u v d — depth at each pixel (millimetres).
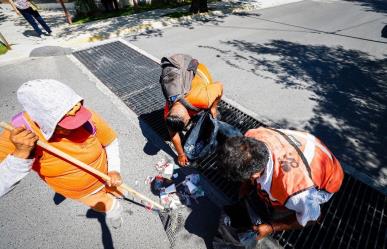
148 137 3758
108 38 7496
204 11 9844
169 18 9070
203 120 2488
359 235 2400
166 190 2918
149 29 8188
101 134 1937
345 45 6820
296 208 1561
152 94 4770
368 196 2754
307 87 4836
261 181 1677
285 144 1693
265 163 1536
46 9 12727
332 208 2635
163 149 3541
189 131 2607
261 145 1562
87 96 4734
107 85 5094
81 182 1871
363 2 12055
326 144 3490
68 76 5449
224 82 5043
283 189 1561
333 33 7777
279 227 1809
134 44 7039
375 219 2531
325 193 1803
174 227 2594
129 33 7879
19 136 1328
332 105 4297
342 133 3678
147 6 11375
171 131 2396
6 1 13820
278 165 1591
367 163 3170
